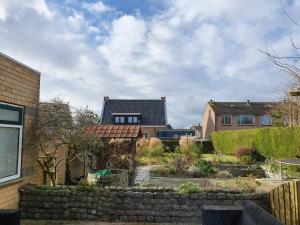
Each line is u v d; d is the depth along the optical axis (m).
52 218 7.68
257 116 46.00
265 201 7.46
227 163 22.72
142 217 7.58
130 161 14.22
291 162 12.66
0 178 7.00
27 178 8.23
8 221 4.62
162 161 22.23
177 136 49.47
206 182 12.55
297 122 23.12
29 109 8.23
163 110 52.81
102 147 13.86
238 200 7.47
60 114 8.95
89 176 12.86
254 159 24.52
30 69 8.23
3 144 7.16
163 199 7.59
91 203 7.68
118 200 7.64
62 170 11.43
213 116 47.06
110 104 53.72
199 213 7.51
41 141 8.75
